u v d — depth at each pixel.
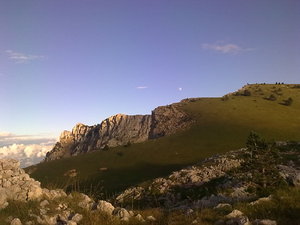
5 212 14.20
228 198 24.25
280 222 13.59
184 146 144.38
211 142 145.50
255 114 190.00
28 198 15.38
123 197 47.84
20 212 14.25
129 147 154.50
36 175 127.50
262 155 28.73
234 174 35.22
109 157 142.50
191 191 40.69
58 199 16.31
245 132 155.38
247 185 29.47
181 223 14.86
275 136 146.25
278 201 16.75
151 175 110.00
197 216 15.65
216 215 15.45
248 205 16.58
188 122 194.50
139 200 44.62
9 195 15.22
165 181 47.75
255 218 14.50
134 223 15.28
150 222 15.62
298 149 48.50
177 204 37.44
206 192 35.66
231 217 14.74
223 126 168.88
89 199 17.36
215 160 52.69
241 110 199.88
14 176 16.47
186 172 48.81
